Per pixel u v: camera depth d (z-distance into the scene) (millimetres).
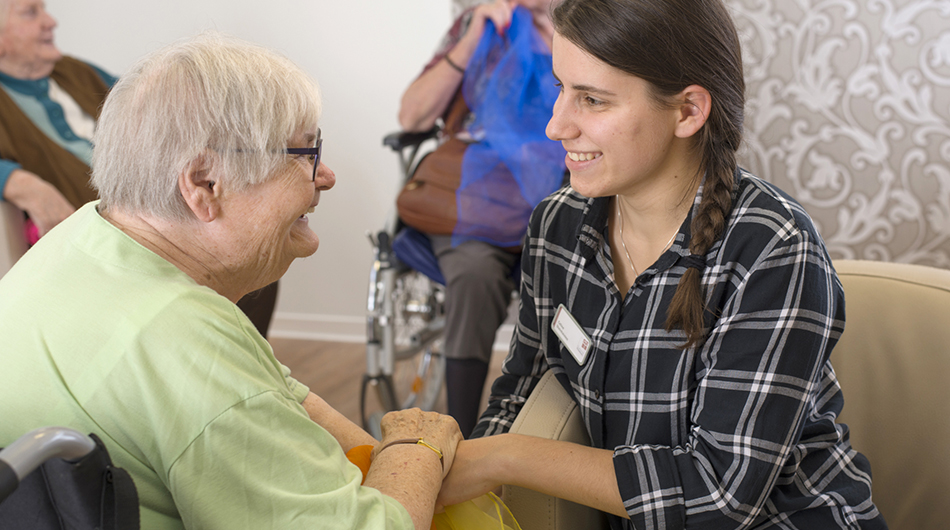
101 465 514
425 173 2068
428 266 2072
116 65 3191
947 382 1070
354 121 3070
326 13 2994
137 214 714
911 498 1088
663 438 903
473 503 935
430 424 923
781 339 802
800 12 2506
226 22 3074
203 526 630
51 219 2156
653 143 836
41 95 2350
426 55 2951
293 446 664
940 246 2602
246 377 646
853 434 1133
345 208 3158
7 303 671
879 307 1146
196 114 674
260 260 758
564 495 873
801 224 819
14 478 458
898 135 2543
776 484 907
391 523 712
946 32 2418
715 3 845
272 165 713
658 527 825
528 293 1062
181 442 616
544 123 2055
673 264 886
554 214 1025
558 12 829
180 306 645
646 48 785
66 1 3154
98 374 623
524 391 1098
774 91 2594
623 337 923
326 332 3318
